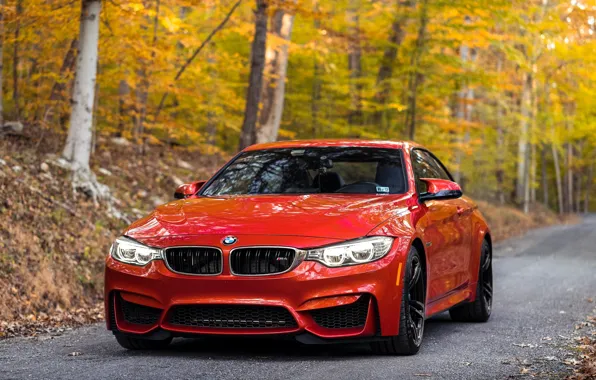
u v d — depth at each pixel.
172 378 4.45
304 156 6.40
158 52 14.55
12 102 15.37
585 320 7.42
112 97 16.27
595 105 33.12
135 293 5.13
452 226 6.55
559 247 19.97
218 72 20.56
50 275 8.68
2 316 7.44
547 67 27.84
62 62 14.45
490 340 6.16
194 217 5.30
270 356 5.21
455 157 27.70
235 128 20.84
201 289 4.94
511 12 19.08
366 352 5.43
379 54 20.77
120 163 15.70
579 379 4.43
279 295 4.87
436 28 19.69
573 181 85.50
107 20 13.28
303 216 5.18
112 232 11.43
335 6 21.03
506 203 45.03
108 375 4.56
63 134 14.35
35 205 10.22
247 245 4.91
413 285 5.38
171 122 17.02
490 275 7.71
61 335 6.67
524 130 35.84
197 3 14.20
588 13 26.89
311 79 26.58
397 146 6.54
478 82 20.16
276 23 19.47
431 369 4.78
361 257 4.97
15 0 12.41
